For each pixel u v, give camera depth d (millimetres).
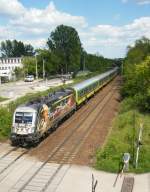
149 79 57562
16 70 137875
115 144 32938
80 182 26250
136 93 58219
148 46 96000
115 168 28484
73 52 146500
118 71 161875
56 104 41656
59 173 28000
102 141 36781
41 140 37438
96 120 46906
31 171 28484
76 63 146375
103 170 28531
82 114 51562
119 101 66000
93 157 31703
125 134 37188
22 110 35250
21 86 97438
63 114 45125
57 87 82500
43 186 25562
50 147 34875
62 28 147625
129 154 28953
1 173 28094
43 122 36656
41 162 30609
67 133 40156
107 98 69625
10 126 39219
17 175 27672
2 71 182500
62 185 25750
